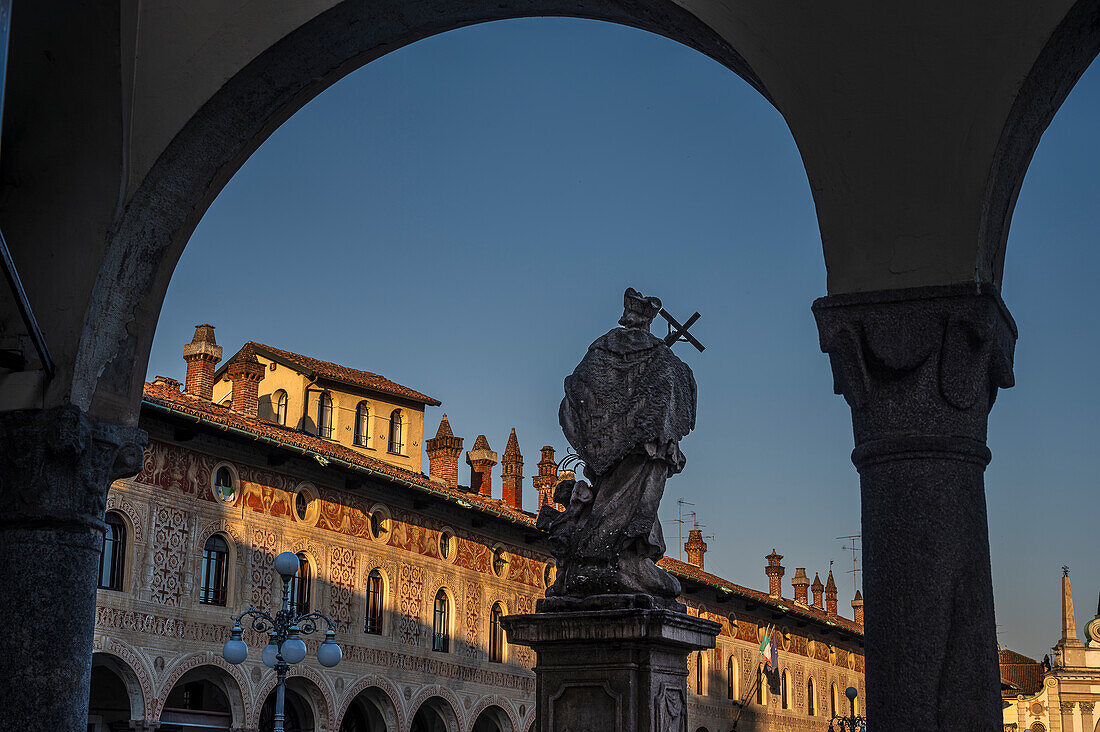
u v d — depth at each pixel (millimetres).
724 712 50250
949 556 5949
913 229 6270
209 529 31172
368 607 35812
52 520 7488
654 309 9680
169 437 30406
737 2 6840
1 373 7645
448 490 38750
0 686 7332
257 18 7660
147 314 7969
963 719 5777
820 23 6648
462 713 38500
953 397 6082
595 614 8516
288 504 33500
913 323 6168
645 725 8383
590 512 9172
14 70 7590
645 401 9203
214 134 7844
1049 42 6160
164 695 29328
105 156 7645
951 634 5871
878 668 5961
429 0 7555
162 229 7887
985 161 6203
